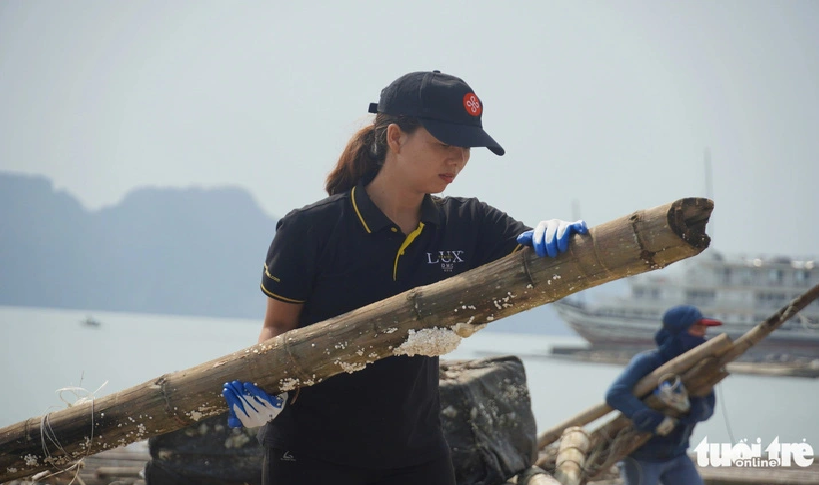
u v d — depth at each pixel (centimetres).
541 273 354
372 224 388
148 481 607
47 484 643
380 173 398
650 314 6919
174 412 410
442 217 407
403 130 380
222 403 402
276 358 386
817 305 6362
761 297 6594
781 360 6181
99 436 426
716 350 814
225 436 598
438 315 370
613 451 814
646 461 812
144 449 1079
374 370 393
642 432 807
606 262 342
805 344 6294
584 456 805
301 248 388
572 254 348
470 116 376
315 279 395
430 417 416
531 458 669
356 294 393
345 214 390
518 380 681
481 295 364
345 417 396
